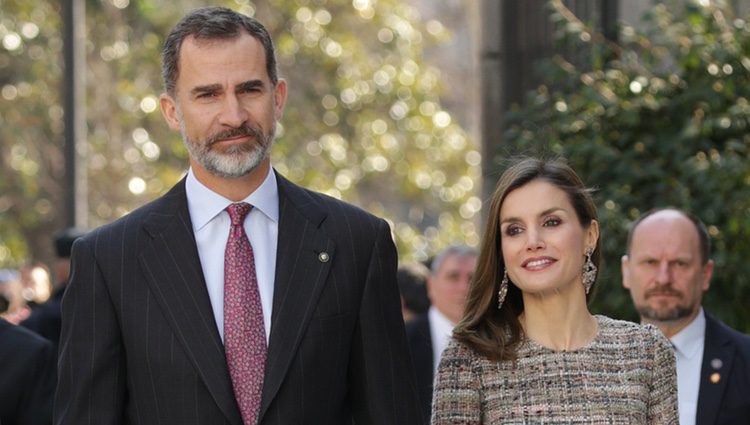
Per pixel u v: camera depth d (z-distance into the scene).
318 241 8.76
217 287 8.66
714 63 15.16
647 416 8.87
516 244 8.83
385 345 8.76
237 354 8.49
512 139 16.06
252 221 8.77
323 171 33.62
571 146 15.23
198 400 8.35
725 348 11.20
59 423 8.50
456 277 15.45
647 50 15.55
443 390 8.90
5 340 12.34
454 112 52.09
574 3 17.20
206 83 8.49
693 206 14.78
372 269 8.81
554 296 8.88
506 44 17.70
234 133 8.50
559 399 8.77
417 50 35.50
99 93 34.12
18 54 34.12
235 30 8.59
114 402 8.49
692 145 15.11
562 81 16.50
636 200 15.06
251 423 8.39
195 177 8.80
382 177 34.72
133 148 34.00
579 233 8.88
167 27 34.41
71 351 8.55
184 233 8.68
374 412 8.69
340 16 34.56
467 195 35.34
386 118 34.53
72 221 23.12
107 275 8.59
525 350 8.86
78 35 23.38
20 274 24.11
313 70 34.06
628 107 15.26
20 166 35.06
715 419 10.98
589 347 8.88
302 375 8.45
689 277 11.31
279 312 8.52
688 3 15.45
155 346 8.43
